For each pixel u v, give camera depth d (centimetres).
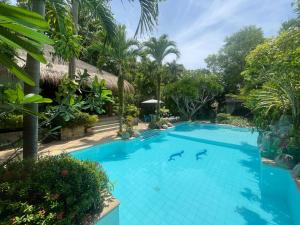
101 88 446
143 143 1223
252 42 2411
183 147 1170
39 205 246
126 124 1392
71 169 327
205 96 2306
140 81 2186
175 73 2747
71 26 476
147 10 445
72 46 454
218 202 534
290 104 876
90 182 325
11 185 264
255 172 771
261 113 1004
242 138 1364
